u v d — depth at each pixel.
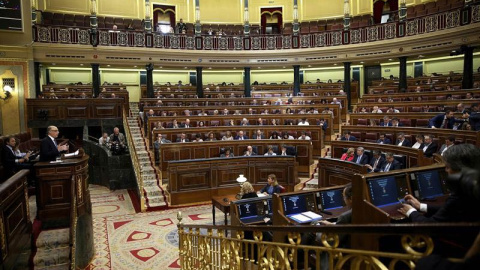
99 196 11.55
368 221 3.40
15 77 15.66
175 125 13.35
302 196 5.29
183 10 24.56
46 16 20.92
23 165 7.25
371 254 1.88
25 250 5.03
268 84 24.22
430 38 16.58
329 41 20.16
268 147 11.85
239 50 20.91
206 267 4.80
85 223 6.38
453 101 12.15
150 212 9.78
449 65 20.44
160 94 20.30
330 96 17.77
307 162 11.87
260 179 10.75
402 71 18.08
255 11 25.12
